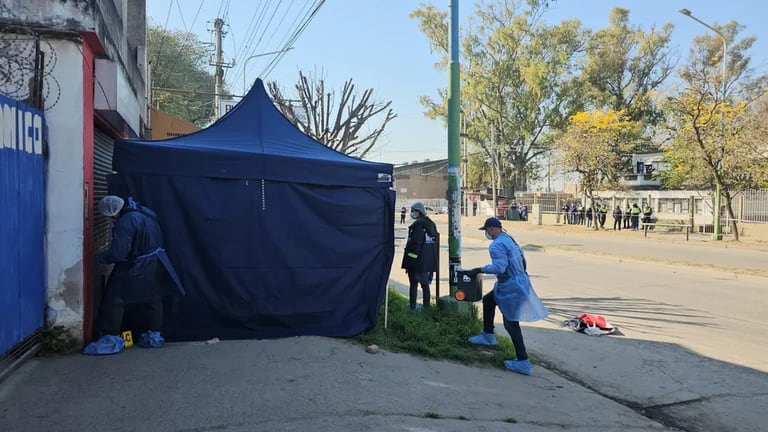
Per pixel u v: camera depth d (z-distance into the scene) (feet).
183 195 18.88
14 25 16.47
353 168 21.07
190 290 18.95
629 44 167.73
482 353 21.04
